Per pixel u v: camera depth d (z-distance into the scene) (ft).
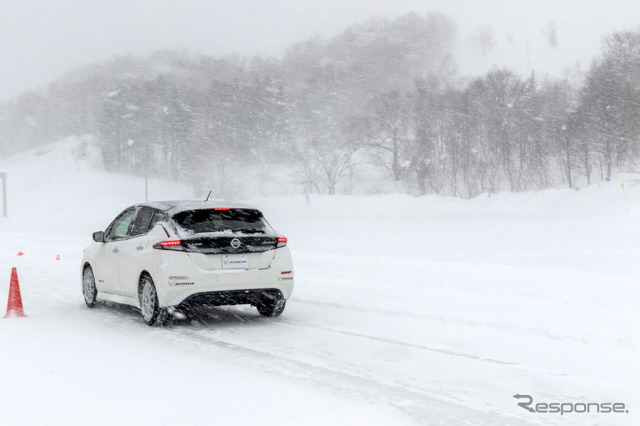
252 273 27.07
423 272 44.39
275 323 28.19
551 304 30.09
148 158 412.36
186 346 23.32
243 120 397.19
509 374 19.34
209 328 27.14
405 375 19.20
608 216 127.75
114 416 14.37
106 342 23.65
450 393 17.33
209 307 33.01
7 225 165.48
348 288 37.37
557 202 177.47
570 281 38.06
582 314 27.53
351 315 29.73
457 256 60.08
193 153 374.84
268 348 23.04
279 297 28.32
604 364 20.35
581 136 281.74
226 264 26.76
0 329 25.99
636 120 268.41
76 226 157.17
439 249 68.85
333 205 215.72
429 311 28.99
